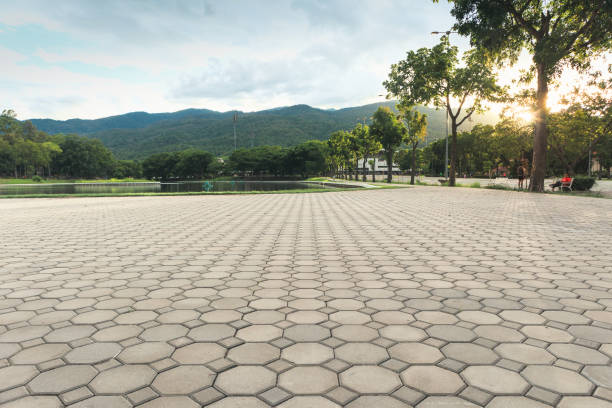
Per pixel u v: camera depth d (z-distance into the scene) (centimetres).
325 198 2020
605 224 865
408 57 3122
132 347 252
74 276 448
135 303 346
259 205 1566
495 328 279
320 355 238
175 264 509
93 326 291
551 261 504
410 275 440
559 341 254
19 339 267
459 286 392
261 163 12669
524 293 365
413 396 190
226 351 245
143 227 895
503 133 3562
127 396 193
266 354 240
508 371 215
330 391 196
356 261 519
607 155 5562
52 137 14750
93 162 13850
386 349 246
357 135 6606
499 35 1975
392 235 747
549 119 2894
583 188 2277
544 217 1015
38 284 413
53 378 212
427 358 232
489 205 1400
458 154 8669
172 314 317
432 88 3159
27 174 11538
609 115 2852
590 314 305
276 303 344
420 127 4328
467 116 3172
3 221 1035
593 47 2042
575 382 201
